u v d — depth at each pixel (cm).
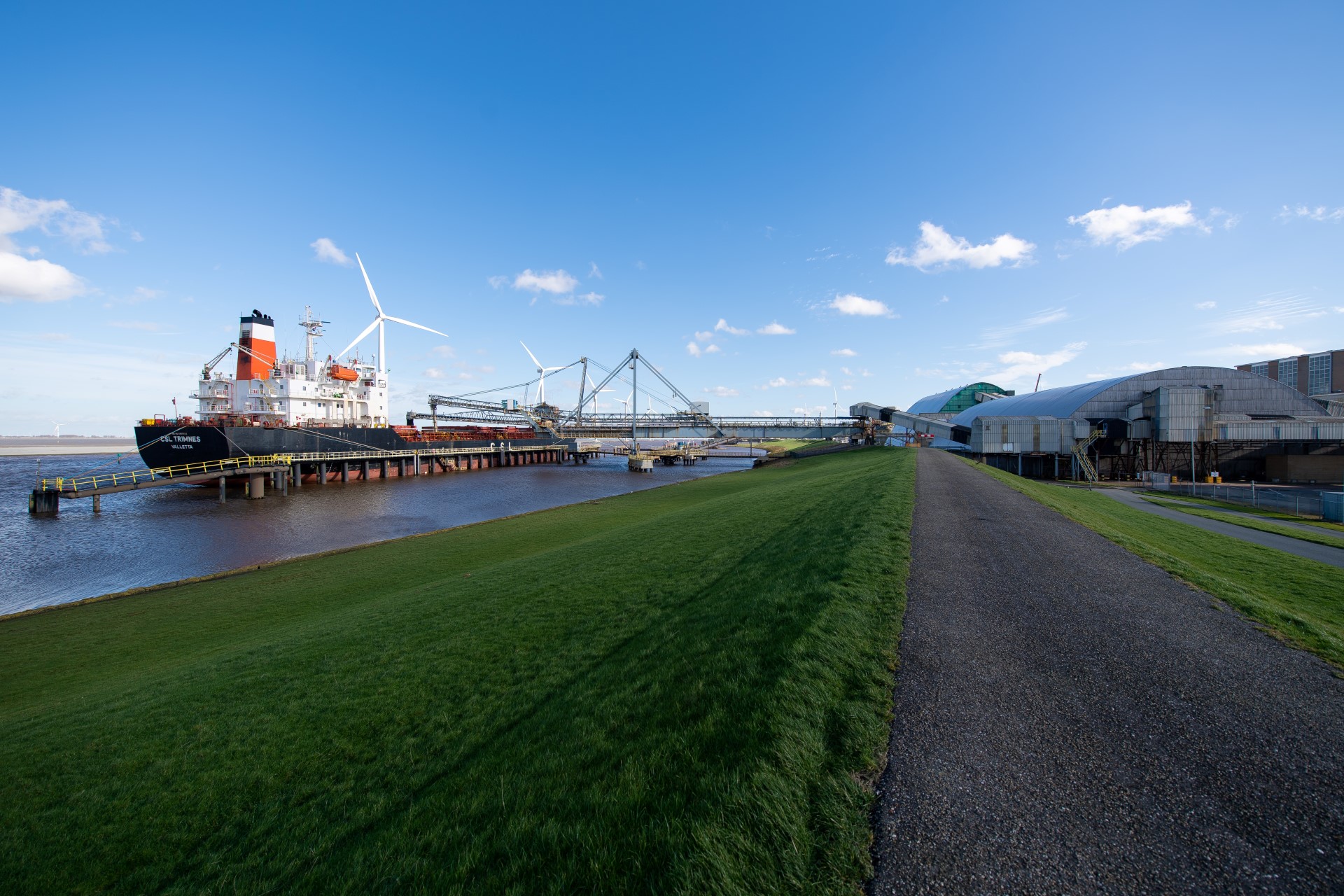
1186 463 6050
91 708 1079
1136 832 418
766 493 3522
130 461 13025
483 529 3284
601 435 11881
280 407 6347
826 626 784
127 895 598
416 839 555
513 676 991
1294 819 427
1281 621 853
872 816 439
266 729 901
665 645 929
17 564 2883
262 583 2217
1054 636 793
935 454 5622
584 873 432
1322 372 8081
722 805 441
